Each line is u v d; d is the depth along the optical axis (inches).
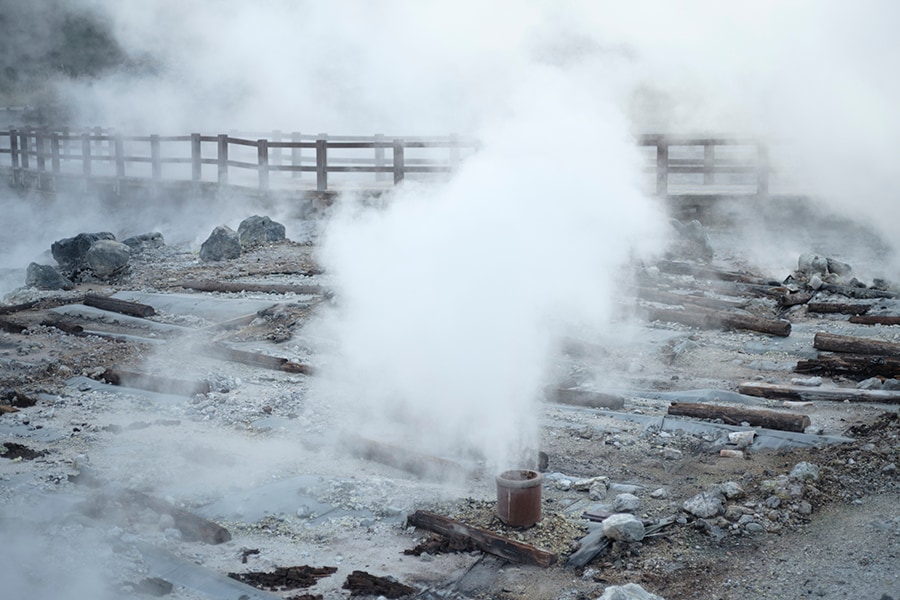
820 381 425.4
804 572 250.7
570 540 269.4
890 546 260.2
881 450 330.0
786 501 291.0
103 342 517.0
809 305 562.3
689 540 270.7
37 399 425.1
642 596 229.1
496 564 258.4
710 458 336.5
